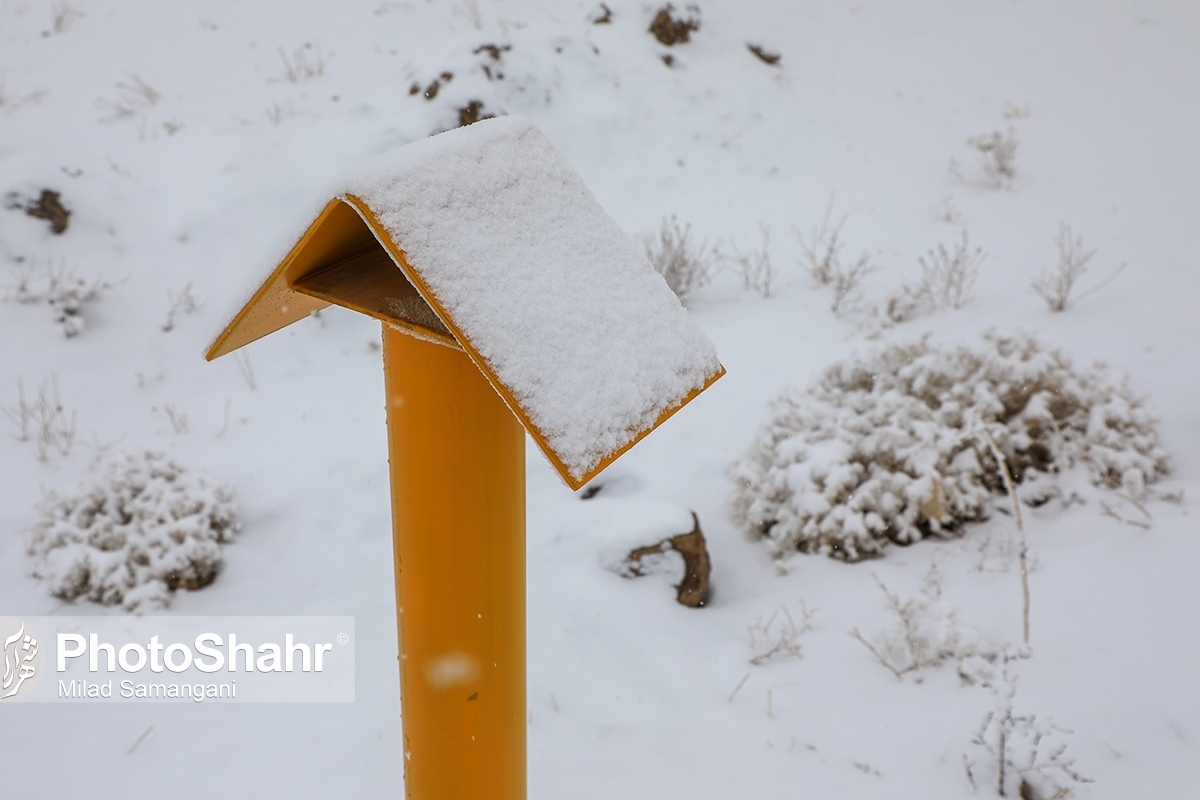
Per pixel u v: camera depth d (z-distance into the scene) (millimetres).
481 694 1841
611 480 4785
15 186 6180
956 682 3111
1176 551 3482
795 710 3109
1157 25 10227
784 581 3922
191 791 2895
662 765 2906
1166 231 6523
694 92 8852
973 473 4082
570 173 1647
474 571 1728
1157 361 4938
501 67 8062
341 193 1301
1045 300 5863
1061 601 3387
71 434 4945
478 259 1357
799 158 8414
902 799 2680
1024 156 8188
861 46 10227
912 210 7539
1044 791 2588
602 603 3752
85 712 3256
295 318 1867
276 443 5129
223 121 7816
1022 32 10461
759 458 4426
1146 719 2805
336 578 4133
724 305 6465
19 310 5758
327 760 3000
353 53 9094
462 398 1585
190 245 6504
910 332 5812
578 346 1397
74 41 9148
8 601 3910
